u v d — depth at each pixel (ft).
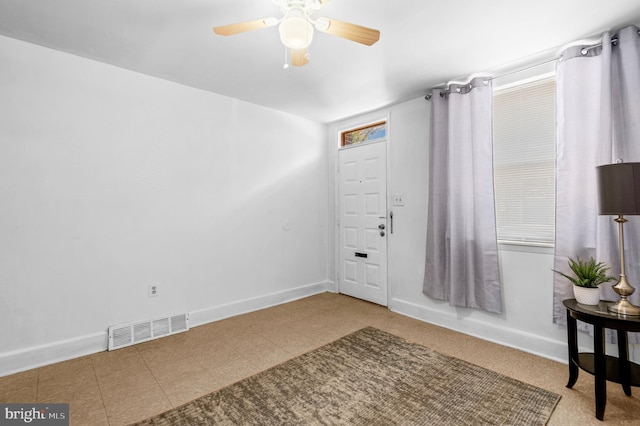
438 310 10.43
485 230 9.08
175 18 6.56
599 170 5.98
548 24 6.78
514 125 9.00
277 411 5.94
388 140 12.12
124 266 8.96
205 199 10.61
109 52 8.04
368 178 13.00
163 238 9.68
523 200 8.84
